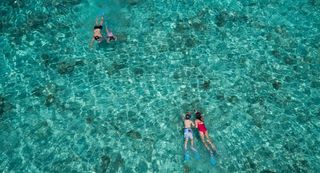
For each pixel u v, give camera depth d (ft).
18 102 33.42
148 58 37.14
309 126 32.35
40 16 40.22
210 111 33.24
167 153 30.50
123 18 40.22
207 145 31.04
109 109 33.27
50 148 30.58
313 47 38.42
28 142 30.86
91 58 36.91
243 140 31.42
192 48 38.11
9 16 40.22
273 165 29.89
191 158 30.04
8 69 35.94
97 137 31.37
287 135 31.76
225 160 30.14
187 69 36.37
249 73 36.19
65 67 36.06
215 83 35.35
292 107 33.65
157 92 34.60
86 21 39.88
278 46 38.50
